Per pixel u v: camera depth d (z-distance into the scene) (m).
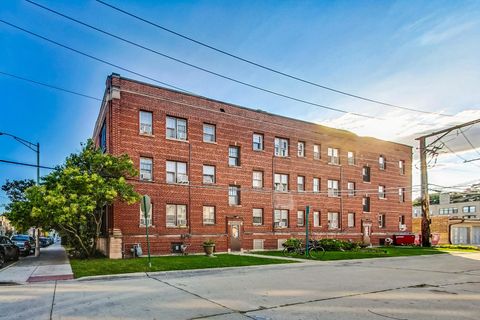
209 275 15.44
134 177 24.81
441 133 35.16
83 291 11.30
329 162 36.75
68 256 26.42
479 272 16.69
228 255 24.59
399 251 30.38
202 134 28.39
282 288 11.80
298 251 26.12
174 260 20.39
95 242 23.17
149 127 26.09
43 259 23.45
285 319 7.82
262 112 32.06
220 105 29.64
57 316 8.16
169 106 26.94
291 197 33.12
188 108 27.84
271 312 8.45
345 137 38.28
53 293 10.95
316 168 35.34
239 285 12.45
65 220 19.95
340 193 37.03
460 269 17.91
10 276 14.73
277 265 19.19
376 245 39.72
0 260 18.08
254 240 30.31
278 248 31.56
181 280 13.86
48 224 21.02
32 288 11.97
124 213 24.02
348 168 38.12
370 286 12.26
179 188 26.80
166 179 26.41
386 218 41.31
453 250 32.53
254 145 31.53
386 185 41.88
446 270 17.42
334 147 37.38
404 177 44.00
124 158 22.55
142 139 25.48
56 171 21.20
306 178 34.41
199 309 8.76
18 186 40.81
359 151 39.53
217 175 28.80
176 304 9.32
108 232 23.89
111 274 15.08
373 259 23.50
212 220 28.42
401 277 14.66
